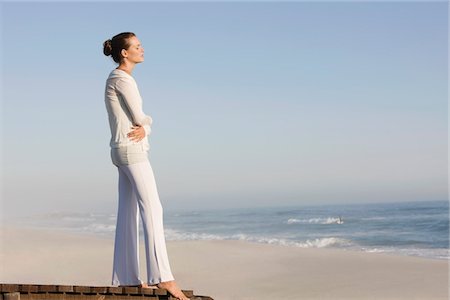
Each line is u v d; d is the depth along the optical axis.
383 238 33.09
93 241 26.05
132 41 5.38
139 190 5.27
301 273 17.66
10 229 32.88
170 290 5.16
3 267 18.09
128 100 5.23
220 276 17.06
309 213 68.69
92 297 4.92
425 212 59.22
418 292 14.76
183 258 20.77
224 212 85.38
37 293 4.89
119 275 5.45
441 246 28.03
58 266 18.19
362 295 14.37
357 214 60.69
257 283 15.94
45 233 30.45
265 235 38.72
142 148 5.31
